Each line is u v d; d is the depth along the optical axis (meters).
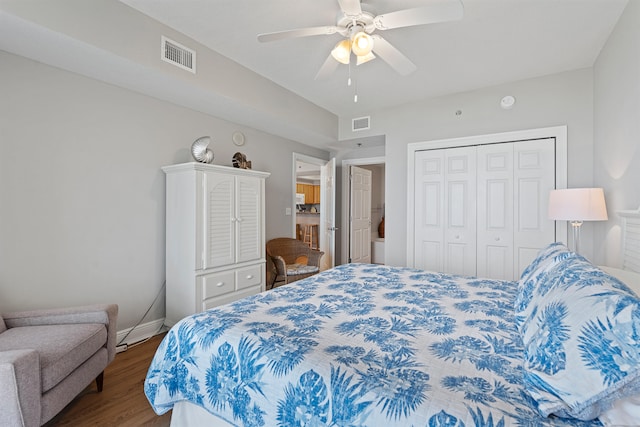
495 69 3.05
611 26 2.33
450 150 3.70
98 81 2.50
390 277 2.29
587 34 2.44
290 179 4.63
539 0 2.06
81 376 1.69
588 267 1.10
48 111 2.24
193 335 1.34
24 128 2.13
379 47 2.14
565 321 0.85
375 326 1.34
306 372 1.02
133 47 2.19
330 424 0.93
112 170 2.60
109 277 2.60
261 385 1.10
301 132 4.14
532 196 3.24
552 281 1.15
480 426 0.74
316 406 0.97
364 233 5.96
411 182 3.95
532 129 3.24
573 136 3.05
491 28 2.37
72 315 1.89
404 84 3.42
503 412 0.77
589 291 0.87
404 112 4.05
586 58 2.83
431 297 1.77
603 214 2.30
